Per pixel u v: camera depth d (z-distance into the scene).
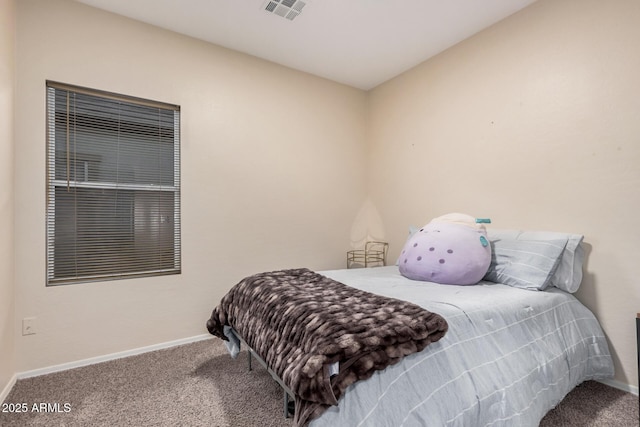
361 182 3.61
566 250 1.90
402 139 3.22
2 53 1.78
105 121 2.27
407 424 1.06
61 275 2.11
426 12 2.29
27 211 1.98
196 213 2.59
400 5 2.22
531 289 1.83
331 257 3.36
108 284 2.24
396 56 2.91
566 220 2.03
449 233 2.09
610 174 1.85
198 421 1.55
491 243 2.15
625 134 1.79
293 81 3.12
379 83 3.48
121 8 2.23
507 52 2.34
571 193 2.01
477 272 1.92
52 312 2.05
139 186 2.39
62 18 2.11
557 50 2.07
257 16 2.34
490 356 1.36
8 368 1.85
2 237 1.78
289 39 2.63
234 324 1.87
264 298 1.67
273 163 2.99
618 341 1.82
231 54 2.78
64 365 2.08
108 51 2.26
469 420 1.18
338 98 3.44
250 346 1.61
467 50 2.62
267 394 1.79
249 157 2.86
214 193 2.68
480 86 2.52
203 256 2.62
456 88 2.71
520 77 2.27
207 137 2.65
